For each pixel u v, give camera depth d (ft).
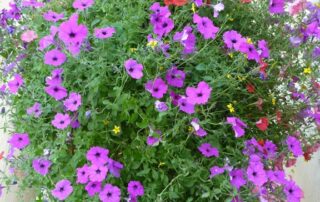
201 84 2.13
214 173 2.08
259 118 2.49
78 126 2.34
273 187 2.16
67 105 2.24
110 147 2.28
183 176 2.12
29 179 2.39
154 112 2.24
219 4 2.33
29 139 2.42
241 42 2.26
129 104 2.16
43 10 2.76
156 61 2.20
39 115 2.44
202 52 2.30
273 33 2.65
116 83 2.23
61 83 2.35
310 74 2.48
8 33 2.78
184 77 2.28
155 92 2.19
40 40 2.47
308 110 2.51
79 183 2.22
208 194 2.01
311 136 2.56
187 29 2.24
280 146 2.49
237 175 2.12
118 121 2.26
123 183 2.22
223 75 2.22
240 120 2.28
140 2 2.39
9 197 2.85
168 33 2.42
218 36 2.50
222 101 2.37
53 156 2.24
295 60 2.63
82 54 2.31
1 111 2.65
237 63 2.40
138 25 2.40
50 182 2.35
